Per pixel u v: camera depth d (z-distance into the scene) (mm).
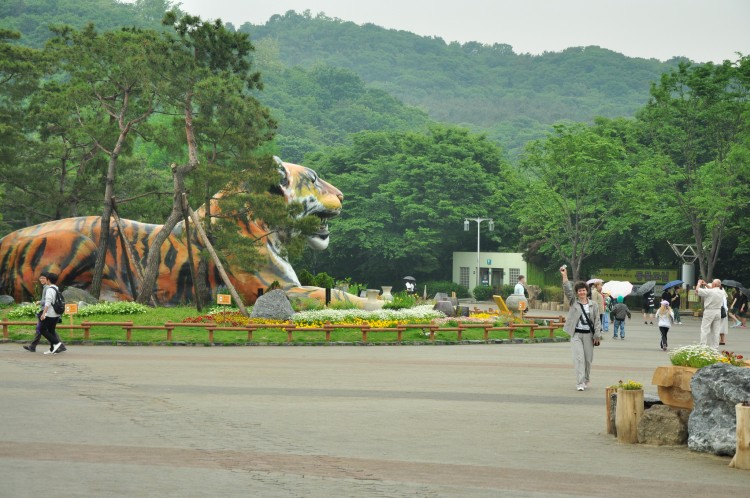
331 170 103500
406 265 93188
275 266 41094
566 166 65688
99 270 39531
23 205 53406
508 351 28781
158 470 10734
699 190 59344
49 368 21703
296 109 184125
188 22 39750
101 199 51875
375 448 12383
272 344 29719
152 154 90000
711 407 12516
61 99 44594
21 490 9594
